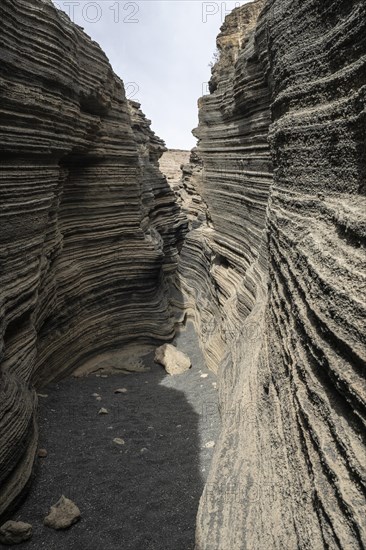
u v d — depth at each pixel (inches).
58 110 499.8
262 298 448.8
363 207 200.7
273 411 261.7
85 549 314.0
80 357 648.4
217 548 213.2
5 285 389.7
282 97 333.7
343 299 173.2
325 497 156.5
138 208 754.8
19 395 377.4
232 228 653.9
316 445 175.9
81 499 362.3
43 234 486.0
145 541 322.7
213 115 711.1
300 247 241.3
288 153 322.0
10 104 413.7
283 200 323.6
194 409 540.1
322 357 182.1
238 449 280.7
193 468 413.4
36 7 460.4
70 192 636.7
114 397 574.2
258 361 350.3
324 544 150.0
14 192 416.5
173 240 1147.3
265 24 443.5
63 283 592.4
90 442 450.9
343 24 250.2
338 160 240.2
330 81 259.1
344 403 168.1
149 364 703.1
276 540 187.5
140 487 382.0
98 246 690.2
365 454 145.2
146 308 755.4
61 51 498.3
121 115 727.7
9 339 415.8
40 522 333.7
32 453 376.8
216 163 710.5
